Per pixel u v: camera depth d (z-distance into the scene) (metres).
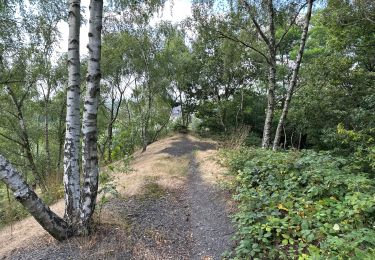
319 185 5.02
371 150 6.48
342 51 13.35
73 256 4.33
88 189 4.84
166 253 4.60
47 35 11.43
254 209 4.98
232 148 11.40
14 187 4.22
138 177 9.05
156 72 18.62
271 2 9.32
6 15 8.70
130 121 19.66
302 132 17.06
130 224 5.49
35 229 5.76
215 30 10.34
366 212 4.07
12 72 11.15
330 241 3.26
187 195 7.65
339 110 11.59
